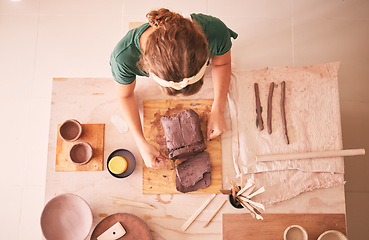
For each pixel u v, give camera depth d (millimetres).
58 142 1562
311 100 1562
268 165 1518
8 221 1781
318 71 1588
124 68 1196
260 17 1970
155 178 1535
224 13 1970
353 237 1801
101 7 1989
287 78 1593
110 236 1443
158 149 1567
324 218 1482
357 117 1889
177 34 833
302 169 1499
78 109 1611
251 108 1580
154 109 1603
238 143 1557
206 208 1522
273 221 1491
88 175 1548
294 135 1539
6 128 1875
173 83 937
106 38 1967
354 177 1839
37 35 1965
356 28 1959
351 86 1913
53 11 1984
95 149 1566
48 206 1462
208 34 1146
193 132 1476
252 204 1491
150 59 889
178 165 1509
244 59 1923
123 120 1600
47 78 1931
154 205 1524
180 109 1604
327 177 1499
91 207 1523
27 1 1991
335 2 1983
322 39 1946
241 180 1445
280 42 1943
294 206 1497
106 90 1631
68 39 1964
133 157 1551
